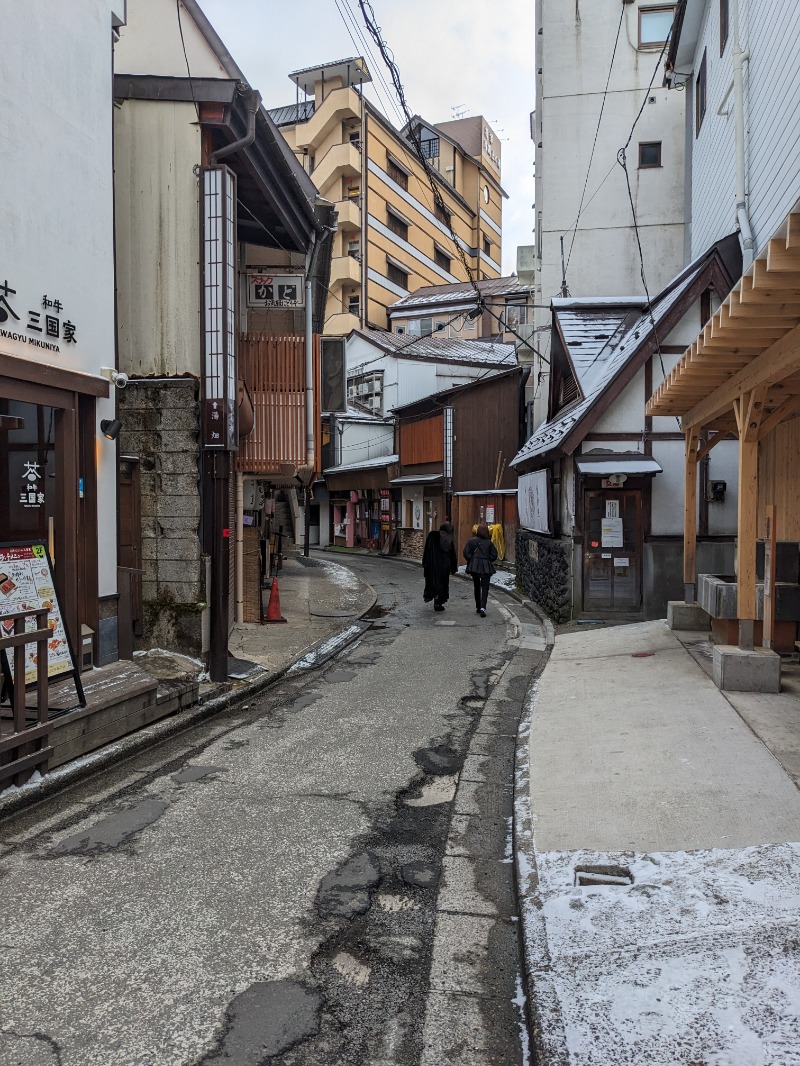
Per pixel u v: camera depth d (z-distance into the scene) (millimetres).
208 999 2885
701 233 14055
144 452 8508
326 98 34375
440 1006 2883
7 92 5578
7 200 5590
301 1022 2764
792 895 3248
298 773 5508
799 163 8461
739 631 6941
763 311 5215
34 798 4832
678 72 15547
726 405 7562
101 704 5695
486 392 22344
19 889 3734
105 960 3127
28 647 5500
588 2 19312
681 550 11969
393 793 5125
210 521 8438
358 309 34625
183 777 5414
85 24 6703
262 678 8312
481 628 12289
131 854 4137
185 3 9586
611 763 5203
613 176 19297
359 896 3711
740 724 5707
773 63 9453
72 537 6477
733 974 2770
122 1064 2527
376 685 8406
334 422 32938
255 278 10727
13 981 2980
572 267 19453
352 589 17328
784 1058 2354
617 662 8508
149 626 8500
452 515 23844
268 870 3967
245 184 9648
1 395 5578
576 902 3402
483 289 34156
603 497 12070
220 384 8148
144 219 8422
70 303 6480
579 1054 2449
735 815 4148
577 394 14570
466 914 3568
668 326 11711
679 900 3322
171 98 8227
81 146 6656
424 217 39594
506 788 5246
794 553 7715
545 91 19547
